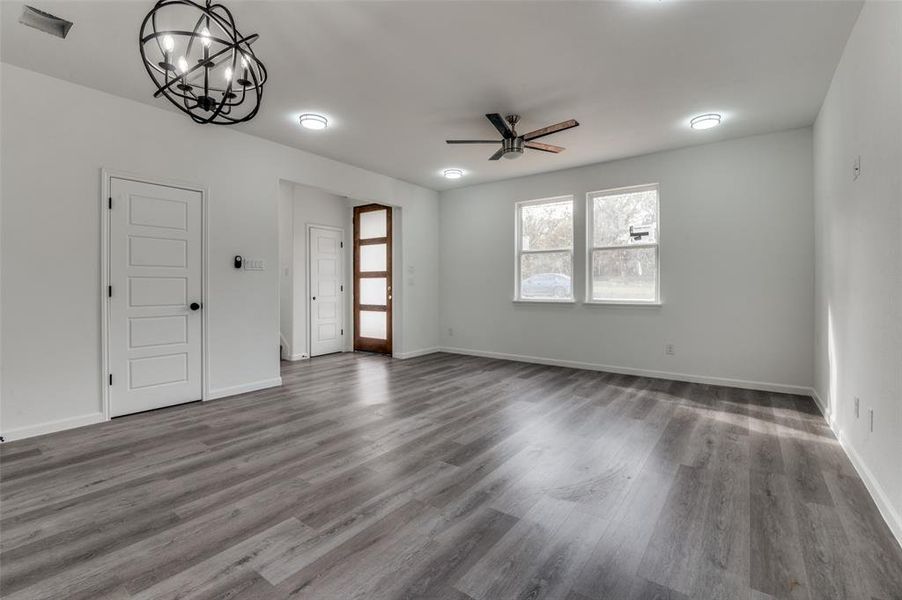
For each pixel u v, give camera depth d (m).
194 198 3.91
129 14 2.39
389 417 3.50
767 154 4.25
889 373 1.98
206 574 1.60
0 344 2.92
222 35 2.54
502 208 6.18
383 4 2.30
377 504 2.12
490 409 3.71
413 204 6.43
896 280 1.90
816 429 3.18
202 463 2.60
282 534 1.86
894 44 1.90
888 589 1.51
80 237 3.26
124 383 3.51
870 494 2.18
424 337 6.69
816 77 3.11
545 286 5.85
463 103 3.57
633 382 4.70
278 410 3.69
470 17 2.43
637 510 2.06
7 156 2.93
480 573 1.61
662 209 4.83
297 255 6.35
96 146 3.32
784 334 4.21
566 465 2.57
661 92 3.36
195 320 3.93
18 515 2.02
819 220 3.74
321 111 3.73
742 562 1.67
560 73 3.06
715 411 3.63
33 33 2.58
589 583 1.55
